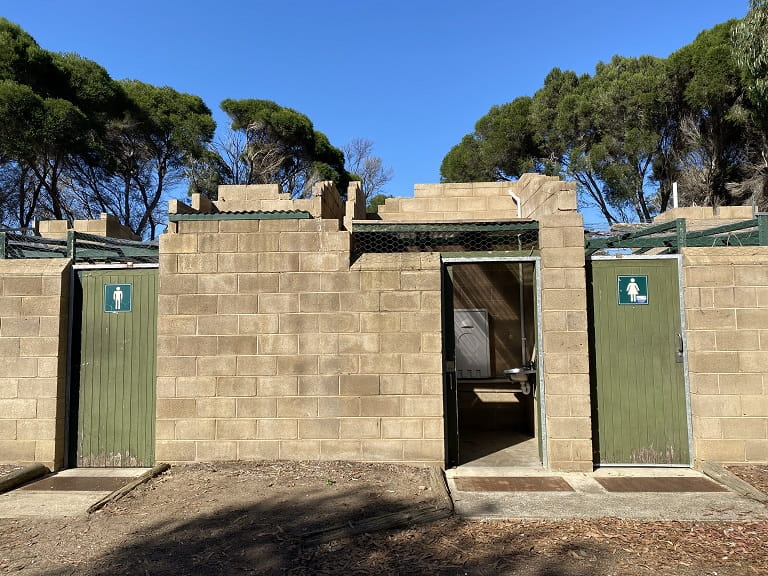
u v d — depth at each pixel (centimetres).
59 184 2003
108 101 2003
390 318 595
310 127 2684
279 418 591
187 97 2461
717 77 1741
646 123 2023
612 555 376
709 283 588
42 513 475
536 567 359
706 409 580
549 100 2288
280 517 441
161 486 524
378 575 349
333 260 600
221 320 600
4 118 1560
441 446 584
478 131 2544
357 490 504
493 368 886
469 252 614
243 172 2622
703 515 455
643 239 712
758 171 1841
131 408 621
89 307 632
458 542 400
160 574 354
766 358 577
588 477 564
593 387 604
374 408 589
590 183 2173
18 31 1805
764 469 555
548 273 595
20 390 607
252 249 605
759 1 1272
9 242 680
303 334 596
